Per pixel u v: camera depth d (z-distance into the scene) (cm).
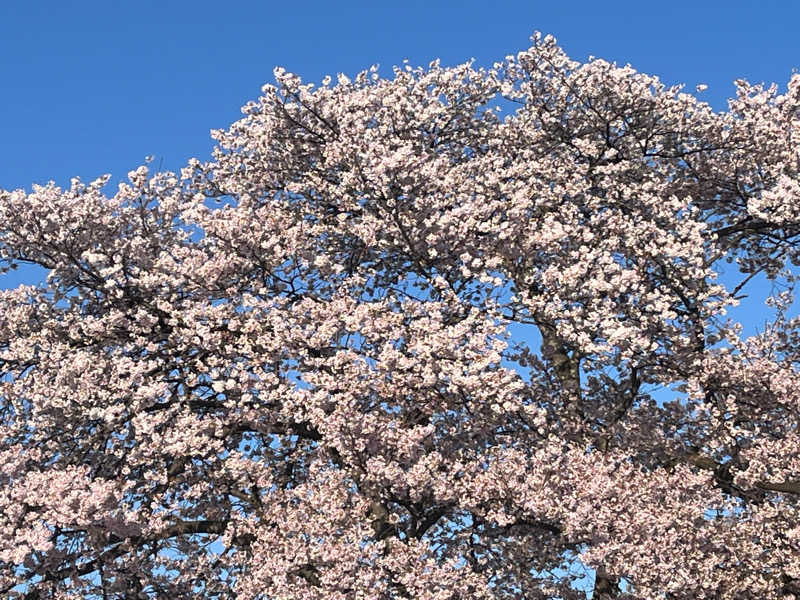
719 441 1478
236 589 1151
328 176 1658
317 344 1302
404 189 1410
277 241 1393
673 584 1082
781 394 1473
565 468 1187
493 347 1269
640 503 1134
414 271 1487
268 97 1641
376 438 1220
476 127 1831
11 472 1214
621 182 1720
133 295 1462
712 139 1725
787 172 1609
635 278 1343
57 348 1360
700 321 1466
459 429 1370
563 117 1798
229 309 1380
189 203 1462
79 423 1364
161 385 1279
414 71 1825
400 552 1095
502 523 1202
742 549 1223
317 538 1102
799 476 1410
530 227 1436
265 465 1345
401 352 1290
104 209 1452
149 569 1308
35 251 1458
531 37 1759
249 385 1298
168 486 1355
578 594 1346
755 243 1755
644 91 1675
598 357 1465
